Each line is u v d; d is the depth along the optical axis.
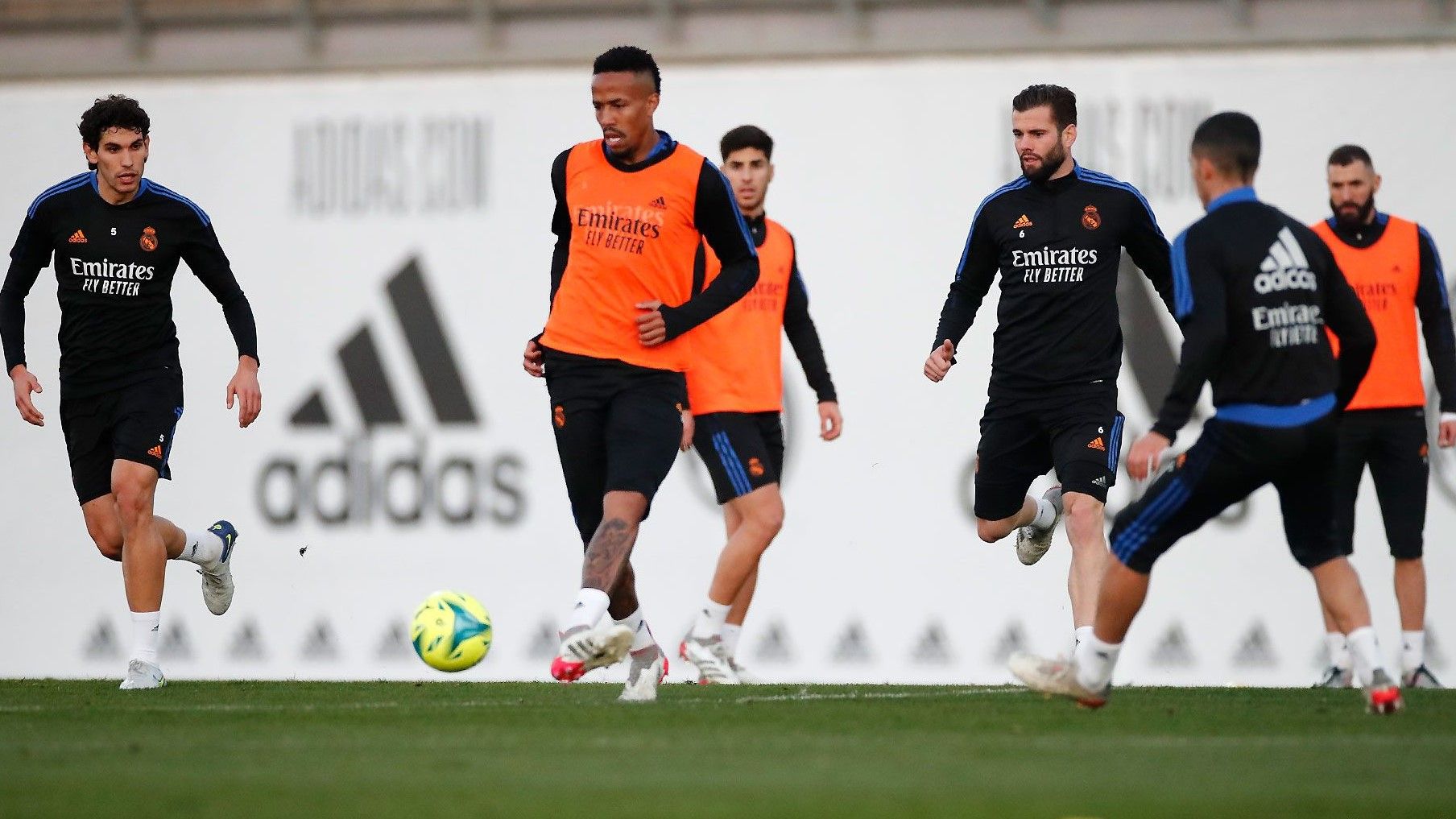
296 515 37.06
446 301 37.03
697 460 35.50
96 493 25.34
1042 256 23.19
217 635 36.88
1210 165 17.88
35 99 38.72
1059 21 36.66
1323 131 34.69
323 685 27.14
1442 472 33.72
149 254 24.31
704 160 20.08
